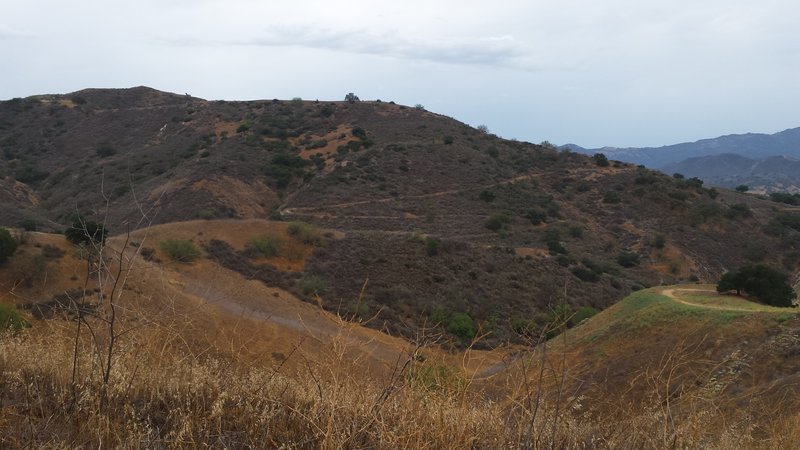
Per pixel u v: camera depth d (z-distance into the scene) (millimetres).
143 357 3775
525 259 45688
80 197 65250
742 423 3879
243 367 3926
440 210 65688
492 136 97625
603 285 45562
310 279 34875
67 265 21938
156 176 72812
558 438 3479
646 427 3625
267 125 92188
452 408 3465
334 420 3256
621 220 67438
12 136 93125
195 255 29641
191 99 116812
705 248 61281
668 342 17000
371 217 62062
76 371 3652
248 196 64938
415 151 81188
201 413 3328
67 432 2914
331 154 80688
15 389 3387
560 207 69875
